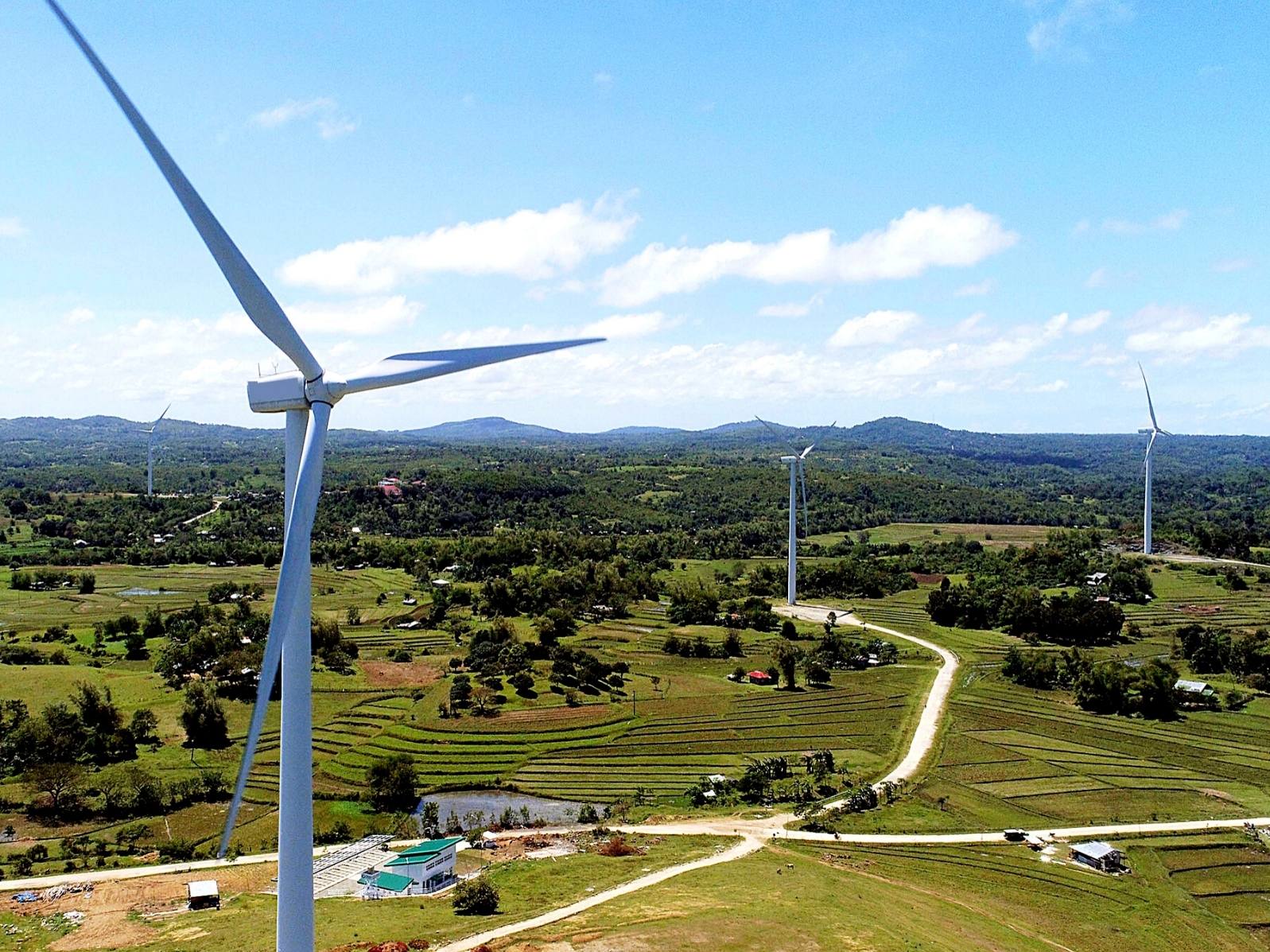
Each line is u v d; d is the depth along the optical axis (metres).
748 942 65.50
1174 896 84.12
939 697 153.50
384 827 106.25
